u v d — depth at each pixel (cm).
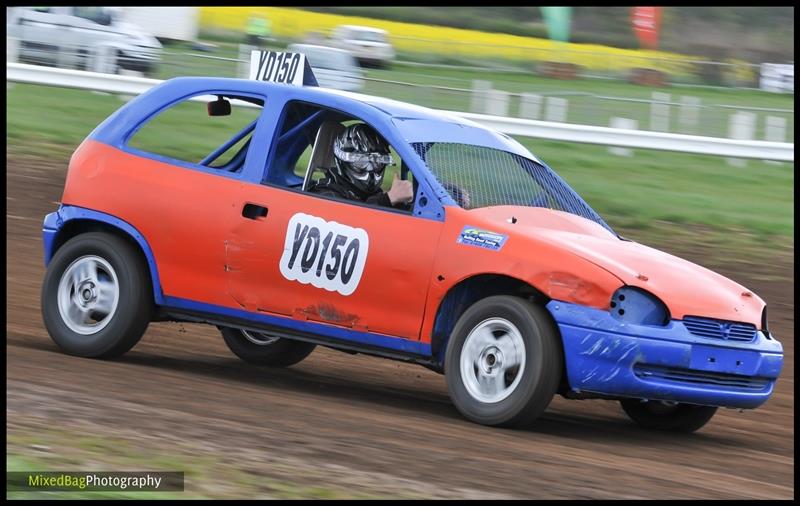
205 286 1340
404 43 6262
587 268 1166
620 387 1154
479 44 6103
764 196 3534
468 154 1356
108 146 1413
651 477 1012
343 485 867
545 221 1288
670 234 3006
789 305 2412
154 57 4406
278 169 1363
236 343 1584
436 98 4291
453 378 1206
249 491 827
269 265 1305
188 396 1196
